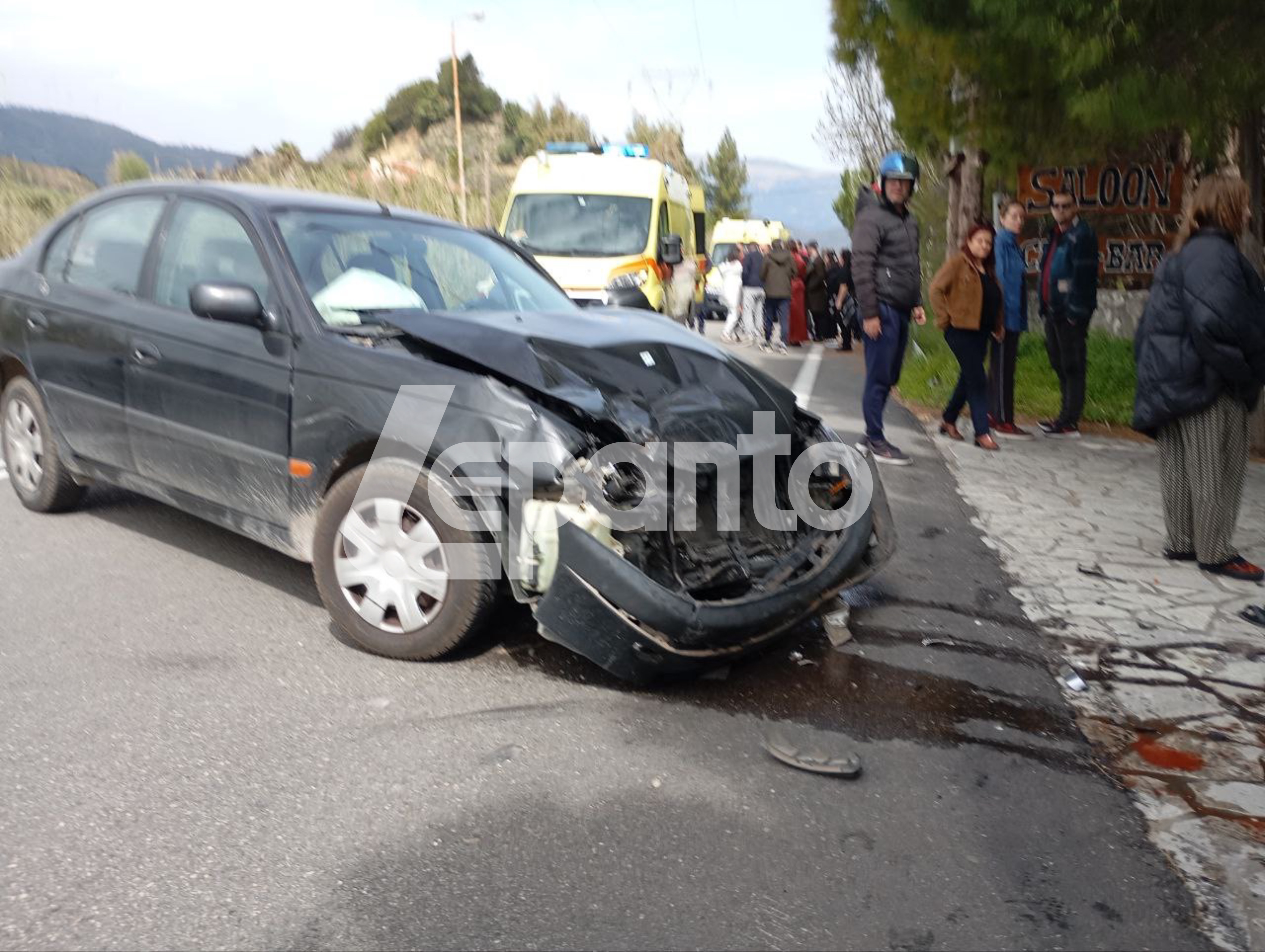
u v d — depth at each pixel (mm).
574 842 3113
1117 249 14703
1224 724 4102
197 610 4719
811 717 3988
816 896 2920
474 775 3455
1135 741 3943
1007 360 9805
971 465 8602
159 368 4895
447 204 20125
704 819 3270
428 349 4371
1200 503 5801
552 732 3754
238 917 2705
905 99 12438
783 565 4328
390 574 4188
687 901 2865
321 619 4680
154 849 2979
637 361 4516
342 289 4711
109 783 3312
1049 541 6457
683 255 15625
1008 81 9758
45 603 4730
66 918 2668
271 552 5539
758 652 4551
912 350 16406
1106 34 7680
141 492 5266
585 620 3783
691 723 3883
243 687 3992
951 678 4406
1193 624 5141
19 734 3584
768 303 20031
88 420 5363
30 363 5629
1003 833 3285
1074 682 4395
